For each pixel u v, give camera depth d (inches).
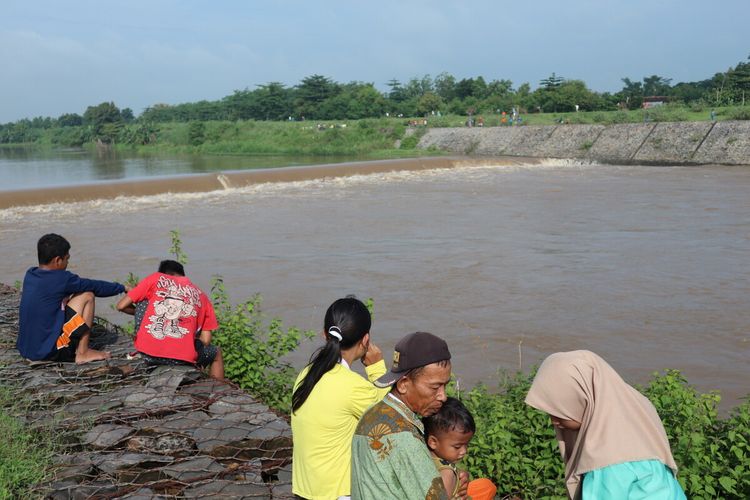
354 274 668.1
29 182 1809.8
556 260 719.1
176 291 257.3
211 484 175.9
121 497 168.2
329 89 4205.2
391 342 478.0
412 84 5236.2
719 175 1488.7
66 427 206.8
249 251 779.4
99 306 559.2
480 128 2453.2
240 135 3319.4
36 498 166.9
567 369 100.8
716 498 207.6
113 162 2623.0
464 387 396.5
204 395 231.8
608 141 1964.8
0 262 746.2
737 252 748.6
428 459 99.5
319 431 134.5
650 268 681.0
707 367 434.6
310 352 446.0
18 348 268.7
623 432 95.4
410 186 1409.9
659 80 4874.5
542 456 225.9
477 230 896.3
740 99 2503.7
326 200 1214.3
